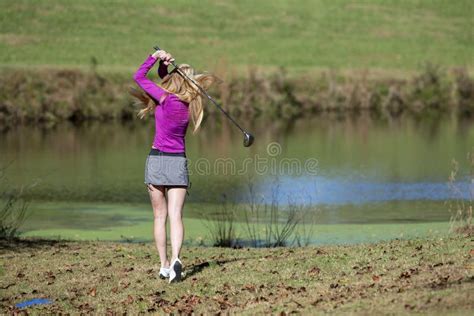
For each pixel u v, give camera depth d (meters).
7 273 19.33
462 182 39.78
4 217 29.19
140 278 18.36
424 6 121.62
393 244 20.89
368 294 15.59
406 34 110.12
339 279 17.16
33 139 58.44
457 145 54.81
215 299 16.31
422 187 38.56
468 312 13.56
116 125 67.75
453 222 28.58
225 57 94.31
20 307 16.62
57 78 71.81
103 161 48.28
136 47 96.00
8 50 88.81
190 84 17.47
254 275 17.94
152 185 17.67
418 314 13.74
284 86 76.25
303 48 101.12
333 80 79.31
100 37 98.31
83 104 69.94
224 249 22.33
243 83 74.38
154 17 108.12
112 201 35.75
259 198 36.19
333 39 105.94
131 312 15.91
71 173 43.47
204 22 108.56
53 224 30.23
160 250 18.06
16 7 103.69
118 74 74.56
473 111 79.62
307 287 16.73
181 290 17.12
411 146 54.53
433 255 18.53
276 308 15.23
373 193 37.09
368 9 118.88
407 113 78.44
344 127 66.50
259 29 107.94
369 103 78.75
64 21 102.00
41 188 38.84
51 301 17.00
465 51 104.81
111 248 22.67
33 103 68.38
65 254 21.61
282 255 20.28
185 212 32.94
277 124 68.44
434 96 80.69
